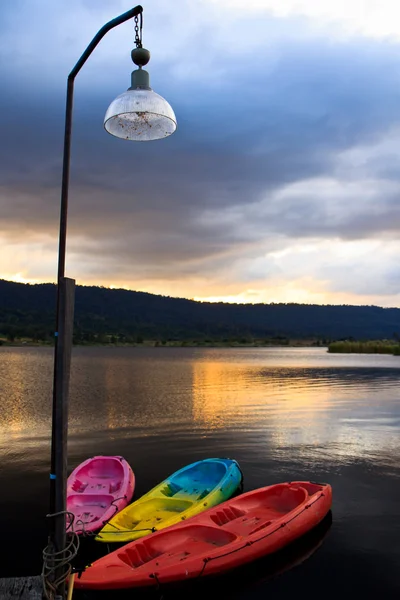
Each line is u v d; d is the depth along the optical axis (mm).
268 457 14203
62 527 5129
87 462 11312
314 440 16531
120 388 34281
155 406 25031
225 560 6984
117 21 5000
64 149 5184
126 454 14664
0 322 188875
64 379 5066
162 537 7504
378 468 13008
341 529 9039
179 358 88500
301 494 9117
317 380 41281
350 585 7230
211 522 8109
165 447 15594
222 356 104125
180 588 6762
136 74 5398
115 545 7980
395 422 20031
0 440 17000
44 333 173625
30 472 12797
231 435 17406
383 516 9641
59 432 5082
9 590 5012
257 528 8016
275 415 22016
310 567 7711
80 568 7082
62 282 5059
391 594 7023
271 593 7043
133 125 5699
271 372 51906
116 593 6504
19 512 9914
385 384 37406
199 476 10953
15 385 36750
